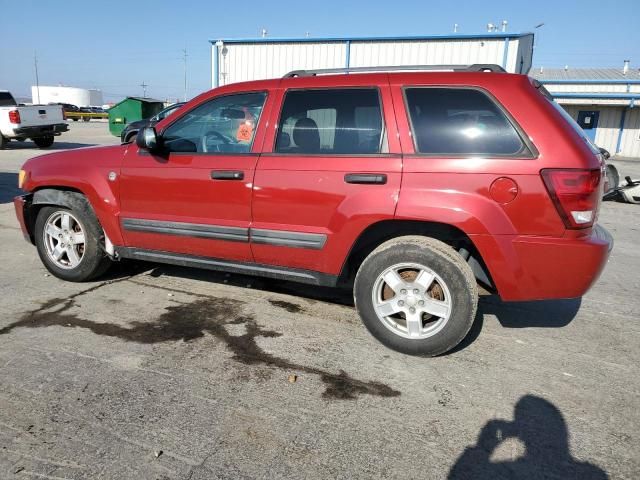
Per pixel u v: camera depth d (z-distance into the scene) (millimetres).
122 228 4035
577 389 2936
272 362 3146
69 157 4246
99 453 2258
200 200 3693
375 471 2209
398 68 3432
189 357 3172
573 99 27234
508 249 2953
